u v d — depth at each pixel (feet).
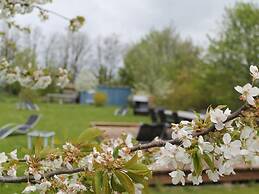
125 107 81.82
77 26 11.57
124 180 4.36
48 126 44.50
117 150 5.07
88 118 62.08
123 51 141.79
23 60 13.43
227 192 18.89
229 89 51.62
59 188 5.20
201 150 4.04
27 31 12.10
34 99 76.64
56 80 11.97
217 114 4.11
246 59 52.75
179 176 4.21
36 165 5.44
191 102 59.36
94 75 136.67
